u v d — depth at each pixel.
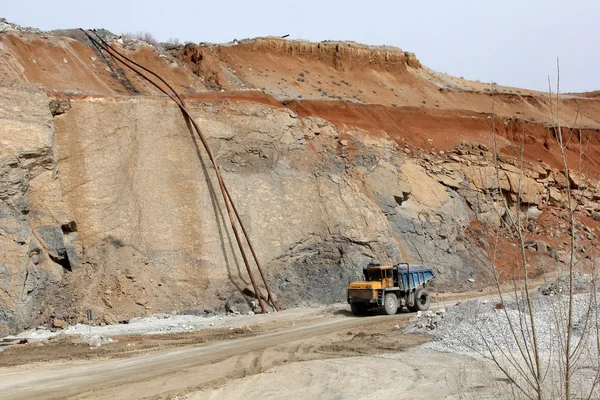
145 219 27.25
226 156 30.78
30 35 35.53
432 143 42.34
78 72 35.03
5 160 23.42
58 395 12.45
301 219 30.98
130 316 23.94
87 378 14.08
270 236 29.66
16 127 24.67
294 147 33.59
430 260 34.59
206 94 34.69
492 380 11.42
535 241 37.50
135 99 29.53
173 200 28.23
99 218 26.36
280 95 43.09
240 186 30.34
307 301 27.98
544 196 42.69
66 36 39.62
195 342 19.03
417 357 14.51
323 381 12.62
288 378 13.05
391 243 32.78
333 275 29.67
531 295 20.61
